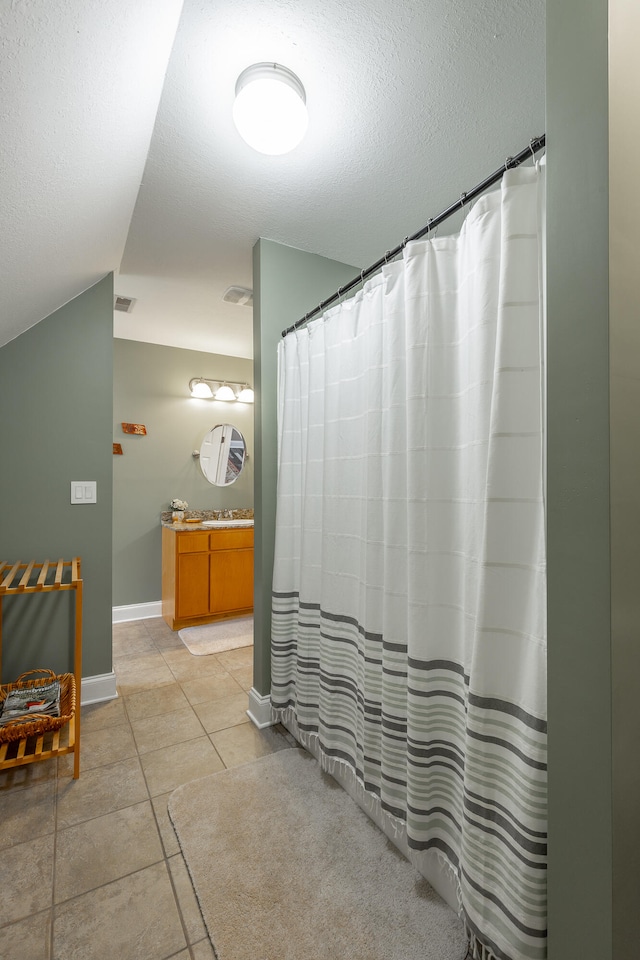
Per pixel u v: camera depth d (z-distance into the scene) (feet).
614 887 2.15
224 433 14.32
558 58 2.42
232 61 4.12
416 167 5.64
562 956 2.37
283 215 6.64
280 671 6.56
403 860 4.48
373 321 4.79
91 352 7.89
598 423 2.24
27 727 5.46
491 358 3.40
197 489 13.83
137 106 4.25
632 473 2.27
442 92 4.52
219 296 9.61
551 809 2.45
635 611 2.28
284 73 4.19
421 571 4.00
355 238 7.25
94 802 5.29
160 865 4.42
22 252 5.00
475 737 3.26
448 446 3.99
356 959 3.54
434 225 4.12
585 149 2.28
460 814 3.81
